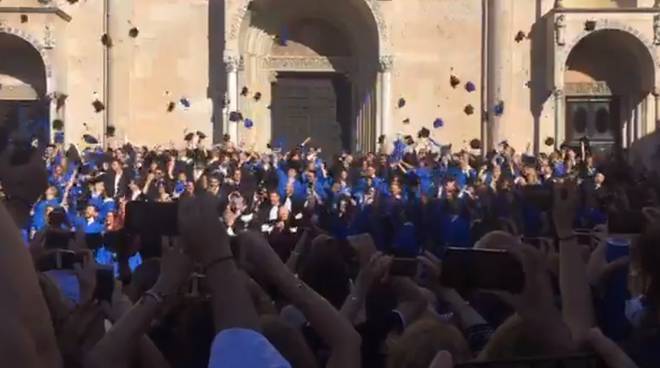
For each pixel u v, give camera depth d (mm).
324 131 49062
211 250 5410
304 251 12945
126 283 11336
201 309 7793
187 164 38406
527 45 48125
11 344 3756
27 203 8539
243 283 5453
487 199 25391
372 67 47875
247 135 47375
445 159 39844
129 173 35469
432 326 6637
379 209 25172
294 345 6812
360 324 9484
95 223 25500
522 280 7281
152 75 47438
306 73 49094
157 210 9422
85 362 5941
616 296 10680
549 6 47969
